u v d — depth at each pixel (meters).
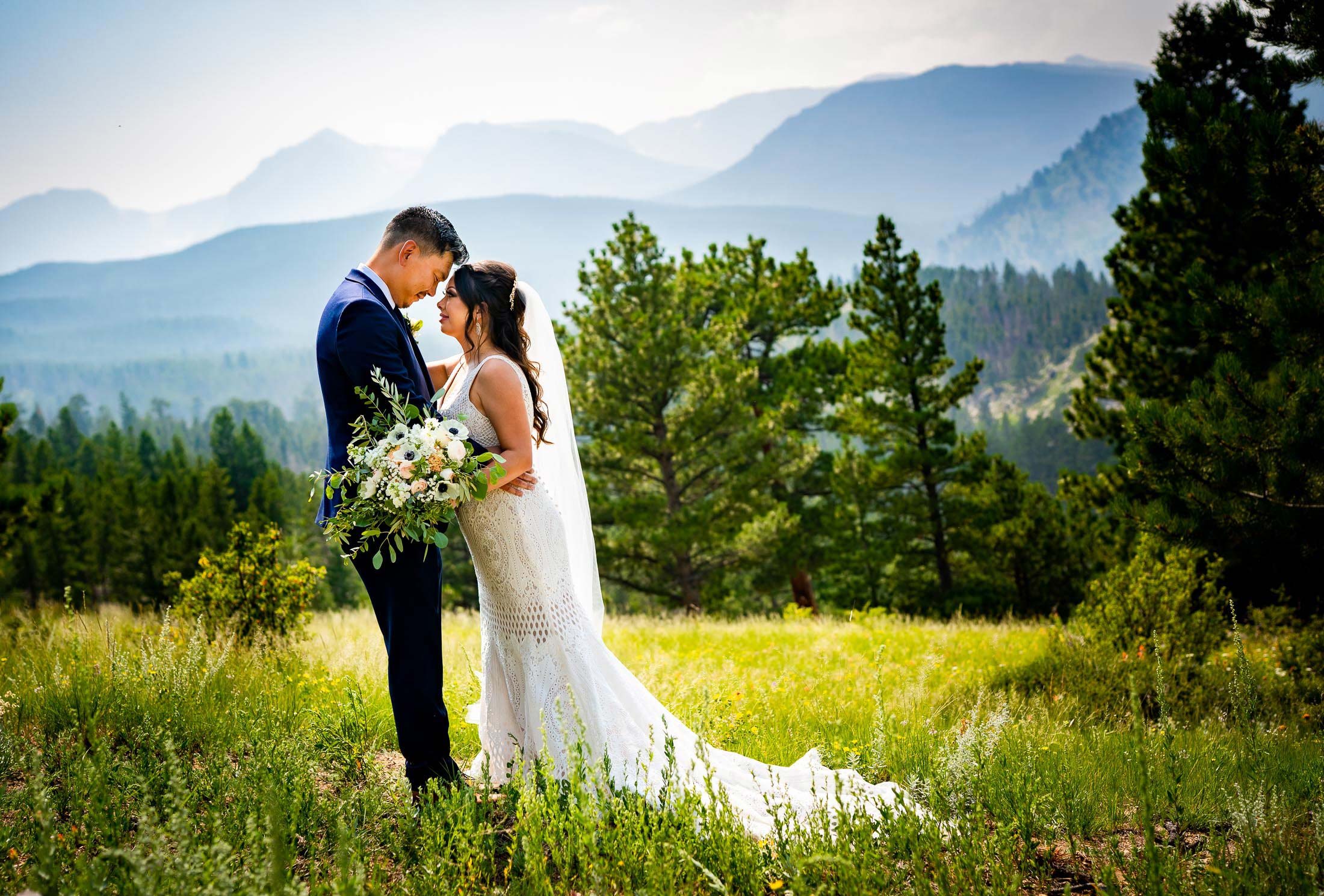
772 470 20.22
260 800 3.04
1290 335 6.79
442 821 3.01
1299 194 7.26
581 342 19.44
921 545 25.61
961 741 3.68
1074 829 3.35
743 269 24.88
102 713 4.00
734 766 3.96
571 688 3.21
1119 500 7.40
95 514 47.81
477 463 3.29
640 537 19.69
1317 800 3.46
